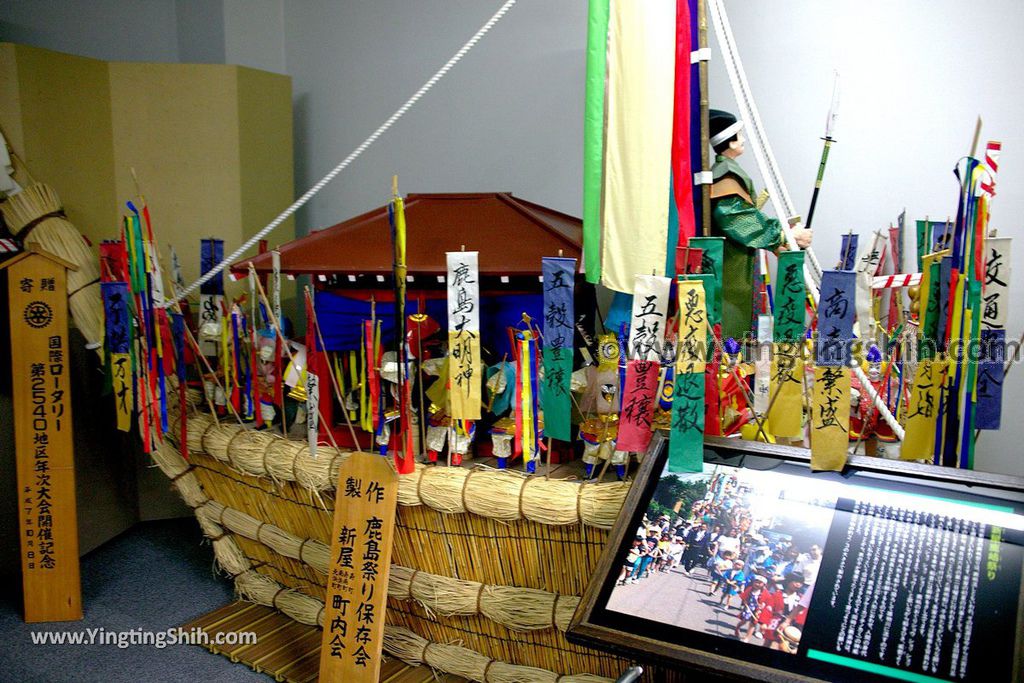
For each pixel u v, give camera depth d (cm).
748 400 190
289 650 245
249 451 246
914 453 175
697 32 197
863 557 138
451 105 321
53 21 346
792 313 177
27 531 260
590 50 197
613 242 199
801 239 209
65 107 304
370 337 214
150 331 242
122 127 321
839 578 136
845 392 154
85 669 237
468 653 227
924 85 238
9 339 278
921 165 241
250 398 257
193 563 308
